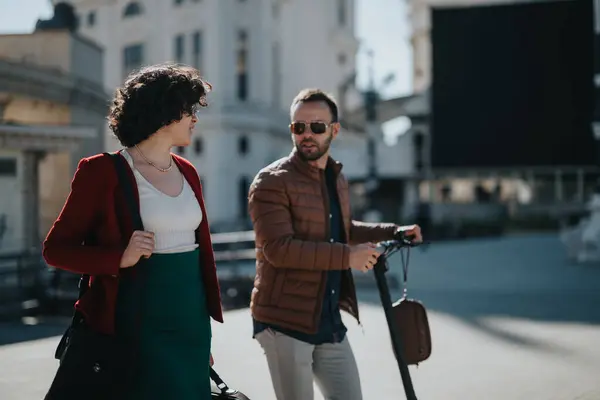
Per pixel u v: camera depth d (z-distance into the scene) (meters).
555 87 35.75
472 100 36.69
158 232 2.56
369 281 12.22
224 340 7.27
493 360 6.46
